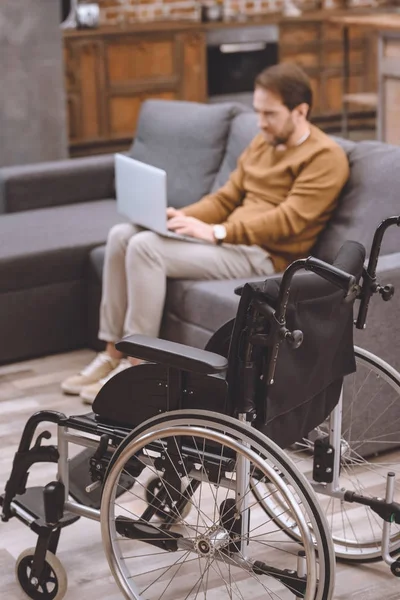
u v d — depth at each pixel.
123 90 8.98
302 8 10.09
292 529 2.93
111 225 4.77
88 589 2.73
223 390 2.40
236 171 4.11
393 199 3.63
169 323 3.97
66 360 4.51
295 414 2.48
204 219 4.10
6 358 4.45
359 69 10.05
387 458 3.48
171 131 4.87
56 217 4.91
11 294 4.37
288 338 2.21
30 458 2.69
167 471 2.46
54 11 6.63
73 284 4.53
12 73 6.55
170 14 9.45
